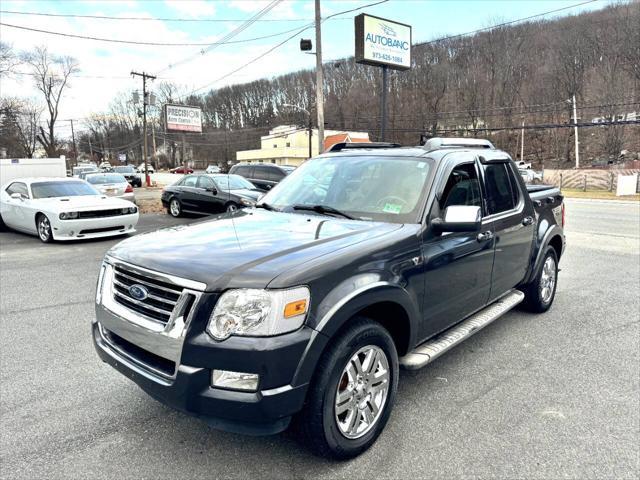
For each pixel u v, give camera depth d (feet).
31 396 10.77
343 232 9.32
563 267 24.68
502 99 190.19
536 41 184.03
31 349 13.55
